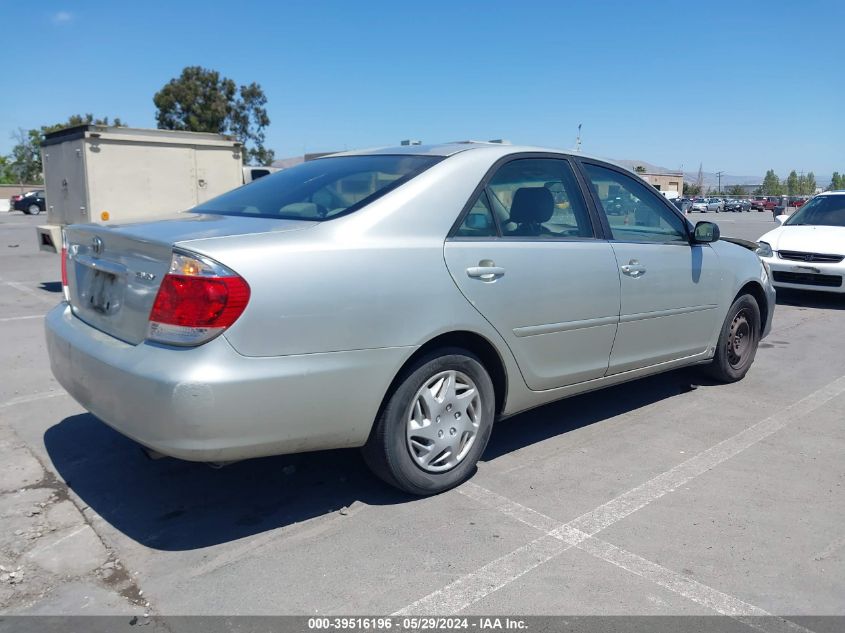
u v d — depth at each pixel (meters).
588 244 4.31
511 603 2.88
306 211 3.62
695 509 3.70
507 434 4.75
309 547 3.30
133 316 3.17
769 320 6.18
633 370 4.77
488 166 3.94
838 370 6.48
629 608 2.86
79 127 11.12
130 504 3.71
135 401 2.98
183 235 3.15
